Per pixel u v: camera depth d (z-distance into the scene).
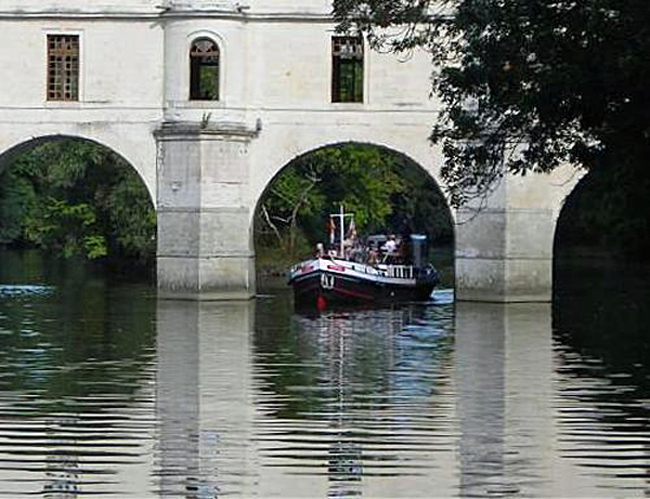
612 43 48.53
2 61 98.44
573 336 76.31
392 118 97.50
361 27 58.41
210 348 70.62
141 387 57.00
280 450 44.38
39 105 98.19
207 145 95.75
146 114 97.62
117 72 97.88
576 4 49.94
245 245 97.25
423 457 43.41
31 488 39.41
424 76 97.25
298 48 97.50
